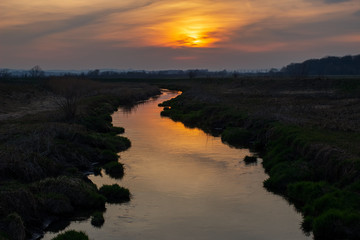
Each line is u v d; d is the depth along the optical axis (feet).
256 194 61.11
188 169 76.54
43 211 50.83
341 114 117.60
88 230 48.14
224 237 46.29
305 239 45.34
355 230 42.73
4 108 162.81
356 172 53.72
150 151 93.71
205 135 117.19
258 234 46.98
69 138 87.15
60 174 64.75
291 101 171.12
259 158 85.51
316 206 49.42
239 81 334.44
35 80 440.04
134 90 310.86
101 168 76.69
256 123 112.47
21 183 56.39
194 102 188.55
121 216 52.70
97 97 211.00
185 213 53.67
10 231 42.19
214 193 61.93
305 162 66.44
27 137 78.89
